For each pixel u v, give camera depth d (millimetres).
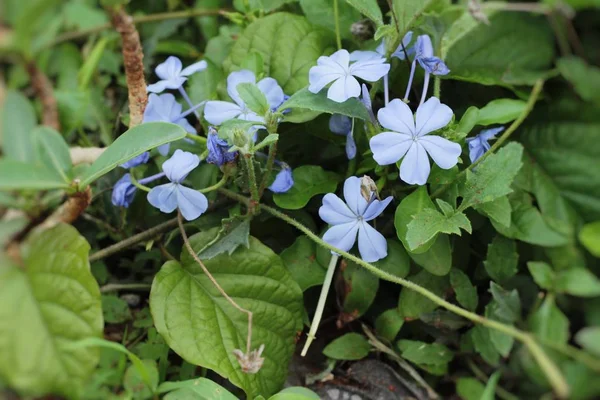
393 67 414
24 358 344
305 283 399
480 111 396
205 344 375
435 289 397
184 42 492
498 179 373
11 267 355
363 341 401
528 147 408
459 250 405
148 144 367
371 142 369
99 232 435
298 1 450
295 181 406
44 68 443
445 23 427
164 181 426
